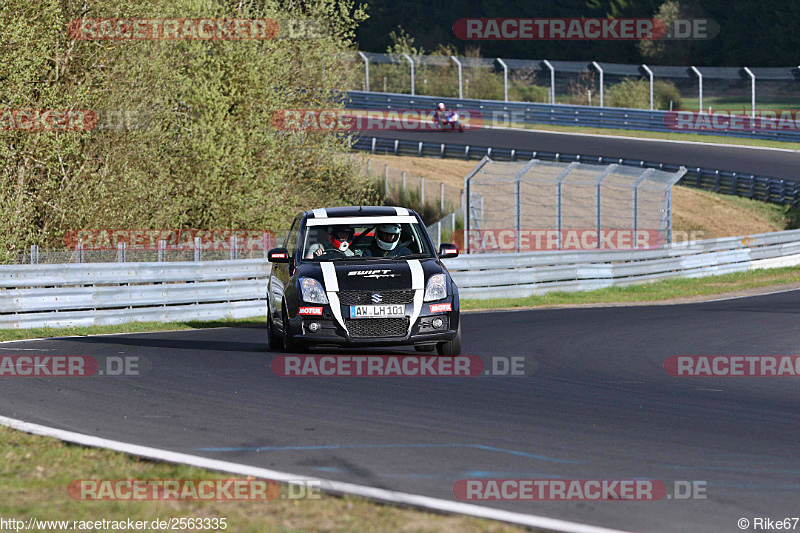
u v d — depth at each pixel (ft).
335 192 379.35
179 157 300.61
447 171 512.63
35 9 244.22
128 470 68.69
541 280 272.51
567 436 82.84
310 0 347.77
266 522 56.34
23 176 250.16
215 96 299.79
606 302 258.16
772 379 121.49
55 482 65.41
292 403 97.45
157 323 198.90
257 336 169.07
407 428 85.35
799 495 64.80
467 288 254.27
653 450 77.82
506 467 71.51
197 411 93.04
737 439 82.64
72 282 192.24
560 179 314.35
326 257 132.46
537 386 111.24
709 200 463.42
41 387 107.45
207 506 59.98
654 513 60.44
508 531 55.26
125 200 272.31
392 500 61.16
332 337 123.24
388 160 534.78
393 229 135.74
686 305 240.12
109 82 272.51
